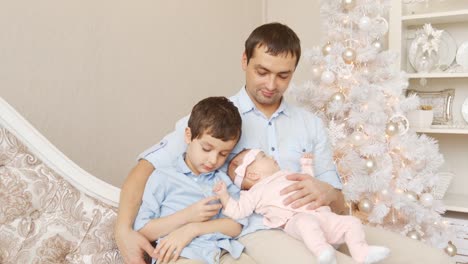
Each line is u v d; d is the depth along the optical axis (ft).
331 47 8.10
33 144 4.70
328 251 3.99
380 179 7.51
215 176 5.02
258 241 4.63
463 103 9.50
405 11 9.64
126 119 7.82
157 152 5.11
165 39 8.71
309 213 4.62
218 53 10.40
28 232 4.45
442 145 10.14
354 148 8.01
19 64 6.09
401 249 4.81
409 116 9.23
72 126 6.84
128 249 4.49
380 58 8.12
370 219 7.65
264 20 12.24
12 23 5.98
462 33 9.67
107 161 7.47
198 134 4.70
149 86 8.34
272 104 5.56
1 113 4.56
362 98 7.74
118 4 7.55
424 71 9.31
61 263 4.60
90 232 4.82
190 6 9.41
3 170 4.45
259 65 5.08
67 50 6.71
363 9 7.98
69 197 4.78
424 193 8.09
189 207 4.55
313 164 5.80
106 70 7.38
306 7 11.75
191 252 4.34
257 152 5.08
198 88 9.76
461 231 8.71
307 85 8.13
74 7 6.78
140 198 4.83
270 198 4.80
